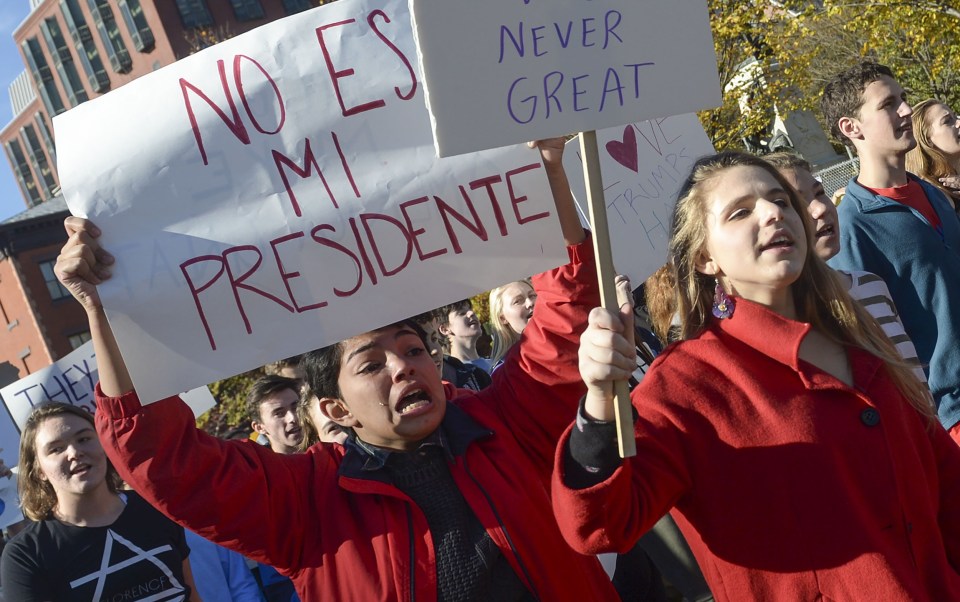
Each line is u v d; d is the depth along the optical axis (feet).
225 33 125.29
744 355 7.55
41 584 12.59
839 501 7.04
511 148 8.68
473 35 6.95
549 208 8.61
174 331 8.20
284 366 17.65
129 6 154.30
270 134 8.52
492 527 7.94
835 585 6.95
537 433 8.52
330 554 8.05
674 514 7.97
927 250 13.41
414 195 8.56
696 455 7.30
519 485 8.19
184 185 8.39
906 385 7.93
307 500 8.37
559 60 7.09
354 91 8.61
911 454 7.47
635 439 7.29
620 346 6.58
